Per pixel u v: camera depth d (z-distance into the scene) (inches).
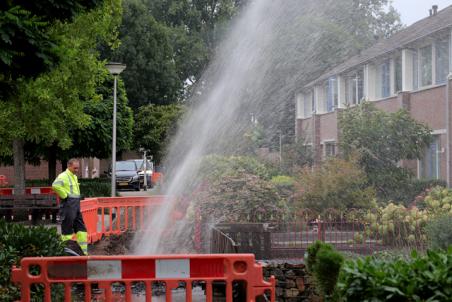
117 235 802.8
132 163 2220.7
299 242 577.9
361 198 681.0
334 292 300.0
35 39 399.5
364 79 1413.6
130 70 2551.7
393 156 921.5
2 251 390.6
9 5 393.1
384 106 1334.9
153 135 2272.4
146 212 816.3
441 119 1112.8
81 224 656.4
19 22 379.9
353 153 855.1
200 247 664.4
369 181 897.5
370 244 603.2
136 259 334.6
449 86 1064.8
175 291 515.2
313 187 675.4
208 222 657.6
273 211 650.8
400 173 919.7
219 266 333.7
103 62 1120.8
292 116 1820.9
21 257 401.1
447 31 1080.2
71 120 1131.3
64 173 649.0
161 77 2596.0
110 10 1061.1
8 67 402.6
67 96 1074.7
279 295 440.8
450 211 671.8
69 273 336.5
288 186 710.5
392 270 249.3
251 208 650.2
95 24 1037.2
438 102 1123.9
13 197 1027.9
